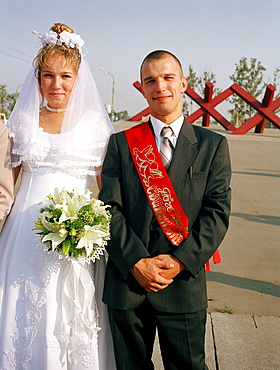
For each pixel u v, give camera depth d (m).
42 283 2.23
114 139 2.38
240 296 3.75
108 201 2.21
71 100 2.45
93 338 2.23
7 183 2.35
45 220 2.04
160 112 2.26
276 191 8.77
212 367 2.70
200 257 2.07
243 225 6.08
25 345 2.21
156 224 2.18
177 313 2.15
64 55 2.38
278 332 3.13
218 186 2.19
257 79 43.66
